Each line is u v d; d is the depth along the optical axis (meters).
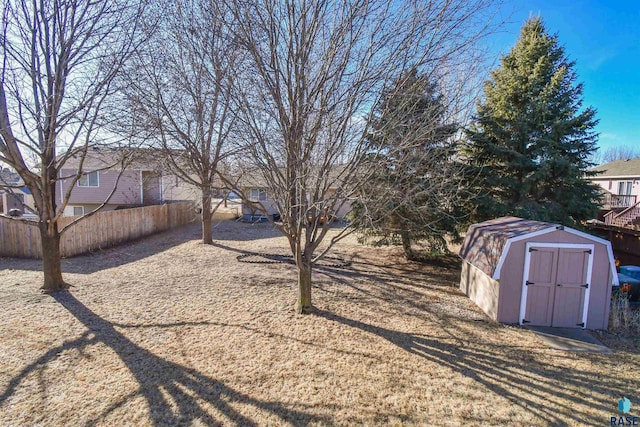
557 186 9.10
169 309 5.66
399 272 8.62
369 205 5.23
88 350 4.18
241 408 3.17
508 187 9.07
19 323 4.94
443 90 5.98
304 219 5.28
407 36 4.37
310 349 4.36
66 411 3.05
